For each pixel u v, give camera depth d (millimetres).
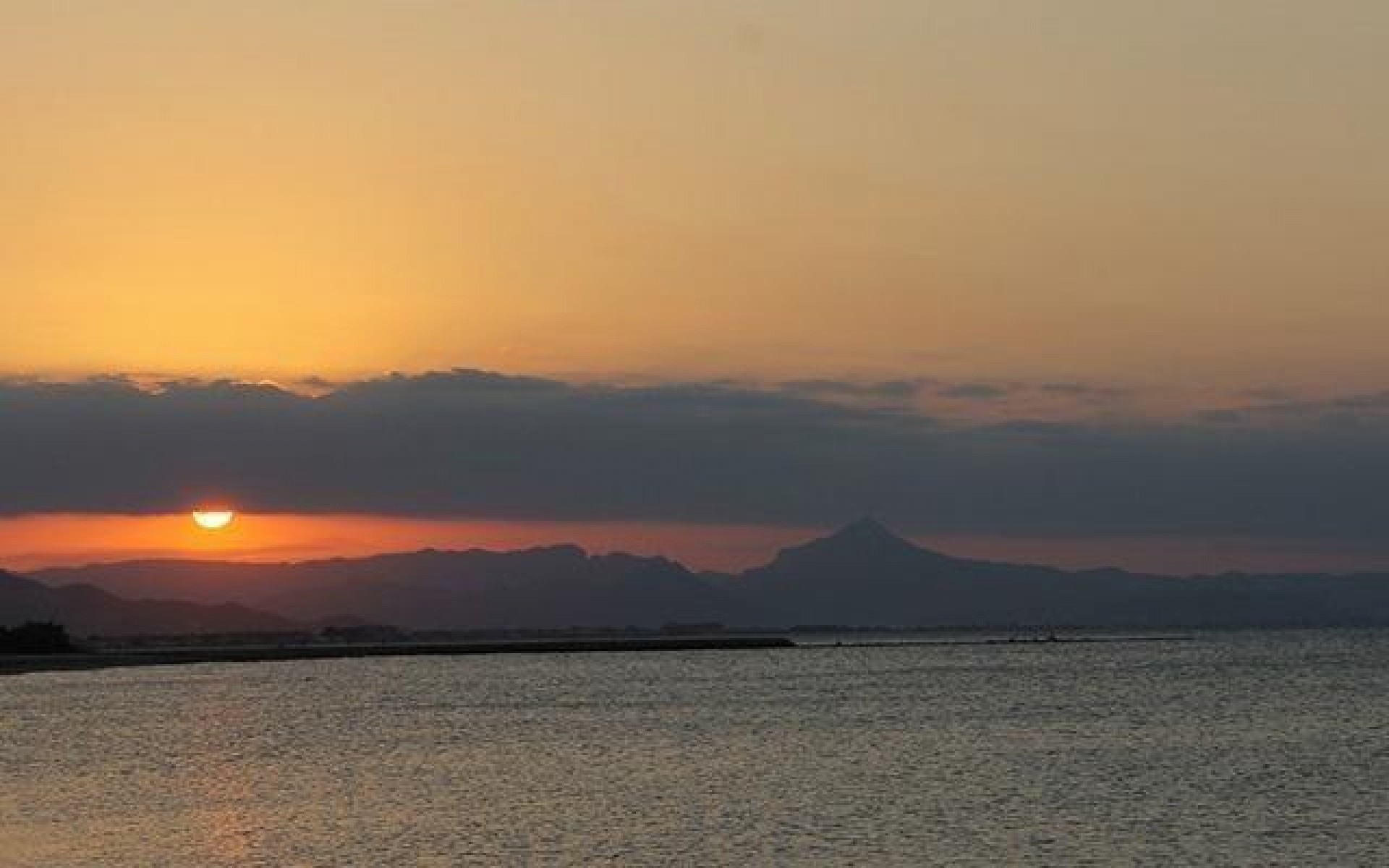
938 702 158750
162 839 68562
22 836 69688
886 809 76750
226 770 97562
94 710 153875
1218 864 62156
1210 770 92938
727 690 185875
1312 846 66125
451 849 65812
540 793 83938
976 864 62219
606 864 62500
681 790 85062
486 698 173625
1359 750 105000
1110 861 62719
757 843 66812
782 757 102562
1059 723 128625
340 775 93750
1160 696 164000
